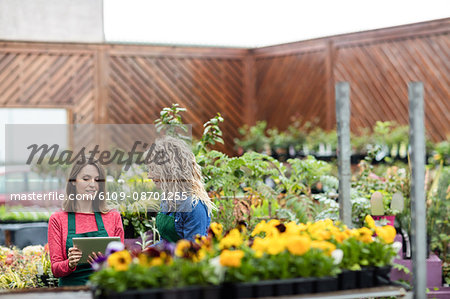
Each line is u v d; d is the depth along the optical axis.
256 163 4.07
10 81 8.95
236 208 3.90
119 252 1.94
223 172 3.89
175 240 2.86
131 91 9.54
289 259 1.98
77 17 8.91
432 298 3.71
